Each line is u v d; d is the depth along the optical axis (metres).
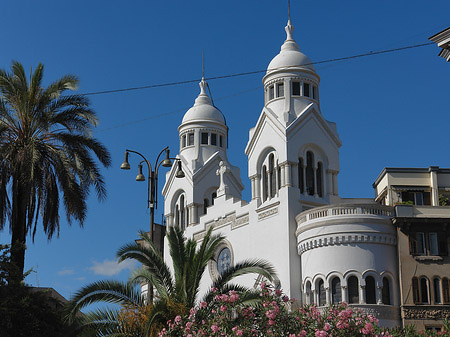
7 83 43.53
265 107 73.81
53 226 43.88
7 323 38.47
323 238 61.84
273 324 33.72
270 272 38.78
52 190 43.56
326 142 73.06
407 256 60.12
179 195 87.75
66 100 44.69
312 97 74.31
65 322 40.00
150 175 46.72
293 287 64.38
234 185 85.69
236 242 73.50
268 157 72.50
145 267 39.59
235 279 71.50
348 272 60.25
